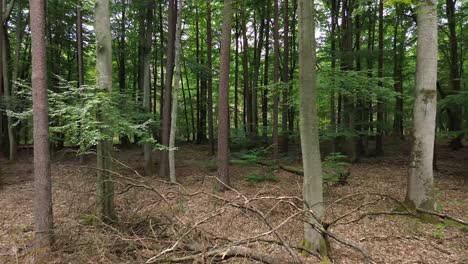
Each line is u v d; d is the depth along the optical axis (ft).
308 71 14.97
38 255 15.06
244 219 20.98
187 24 65.72
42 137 16.72
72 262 14.53
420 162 21.48
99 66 21.25
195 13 59.72
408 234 18.84
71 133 20.33
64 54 64.75
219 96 31.27
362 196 27.12
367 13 48.16
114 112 20.34
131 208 20.88
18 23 47.91
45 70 16.80
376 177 34.63
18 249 16.74
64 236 16.53
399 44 49.29
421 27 20.98
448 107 33.58
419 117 21.45
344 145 50.03
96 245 14.26
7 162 48.21
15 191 31.22
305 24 14.69
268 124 60.95
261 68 73.72
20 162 48.42
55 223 19.24
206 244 14.90
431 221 20.44
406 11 44.19
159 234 17.13
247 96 57.31
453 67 43.39
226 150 31.17
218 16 56.90
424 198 21.36
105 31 21.42
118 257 14.70
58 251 15.38
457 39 44.42
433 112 21.15
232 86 85.92
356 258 15.98
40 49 16.51
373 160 45.44
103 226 17.19
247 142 52.19
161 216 18.75
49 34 54.24
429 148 21.31
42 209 16.69
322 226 14.92
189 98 82.33
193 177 38.19
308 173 15.42
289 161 41.83
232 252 14.08
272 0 49.44
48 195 16.93
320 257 14.82
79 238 16.44
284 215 21.81
